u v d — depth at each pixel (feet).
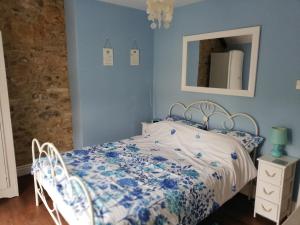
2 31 9.55
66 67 11.43
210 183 6.59
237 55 9.13
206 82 10.36
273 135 7.82
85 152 8.47
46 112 11.15
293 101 7.89
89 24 10.33
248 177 7.86
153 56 12.88
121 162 7.64
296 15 7.54
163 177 6.56
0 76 8.16
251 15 8.61
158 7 6.31
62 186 6.00
